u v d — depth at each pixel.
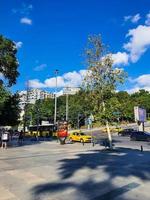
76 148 34.00
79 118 99.75
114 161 21.88
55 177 15.63
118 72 33.72
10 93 36.72
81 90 34.72
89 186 13.56
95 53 34.16
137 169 18.17
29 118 88.81
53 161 21.81
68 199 11.42
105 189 12.98
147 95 142.75
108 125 33.31
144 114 70.00
